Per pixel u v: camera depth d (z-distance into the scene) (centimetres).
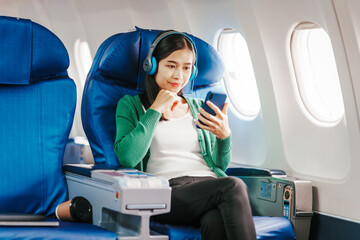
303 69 322
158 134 273
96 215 238
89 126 281
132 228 224
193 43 282
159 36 274
